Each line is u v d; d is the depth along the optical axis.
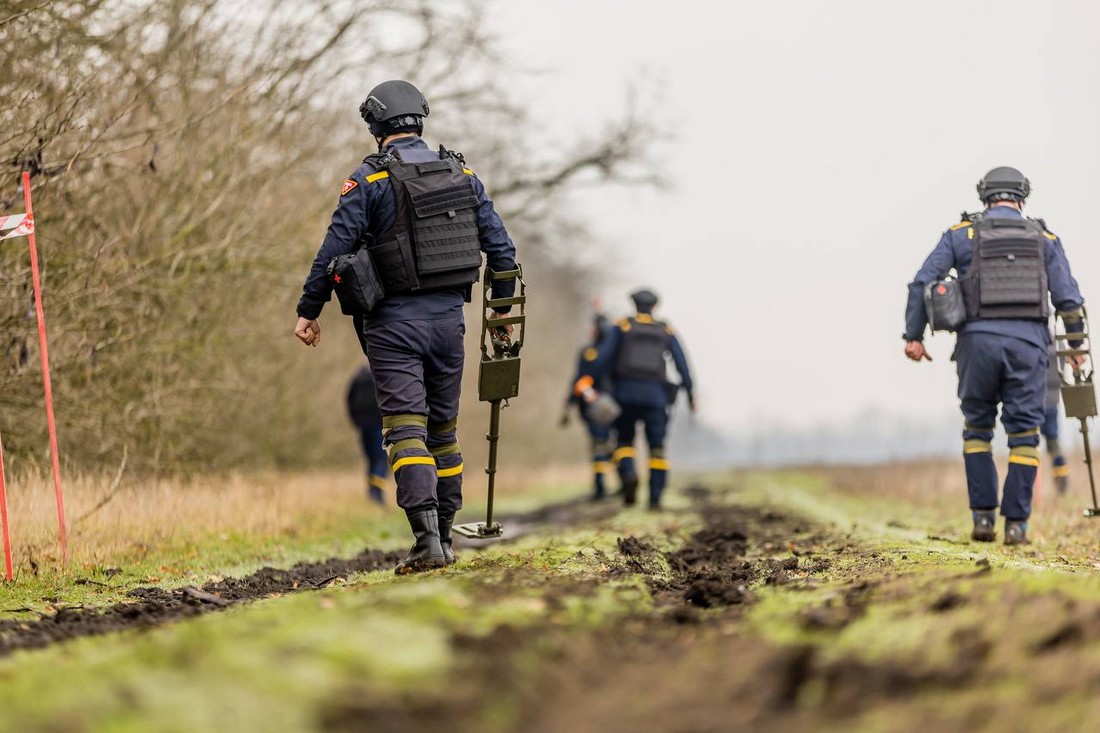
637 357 35.69
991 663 8.72
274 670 8.11
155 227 34.25
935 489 38.97
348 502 36.34
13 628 13.01
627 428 37.34
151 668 8.40
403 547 25.67
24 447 31.25
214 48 33.72
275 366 45.25
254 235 36.19
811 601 12.33
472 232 16.22
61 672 9.23
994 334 20.73
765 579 15.17
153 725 7.09
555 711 8.38
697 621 11.66
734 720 7.96
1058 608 9.66
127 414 33.62
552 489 61.56
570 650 9.79
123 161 29.97
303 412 51.09
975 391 21.23
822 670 8.74
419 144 16.47
